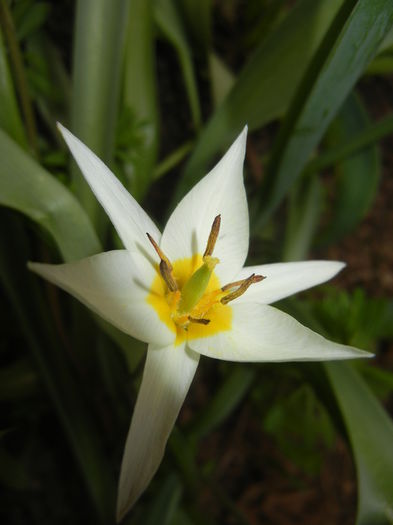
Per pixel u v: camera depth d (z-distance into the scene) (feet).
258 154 0.83
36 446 0.62
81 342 0.48
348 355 0.26
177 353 0.29
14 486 0.54
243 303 0.31
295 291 0.33
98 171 0.28
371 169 0.70
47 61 0.57
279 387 0.61
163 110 0.78
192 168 0.53
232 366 0.63
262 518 0.71
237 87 0.50
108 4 0.38
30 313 0.41
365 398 0.36
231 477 0.73
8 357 0.54
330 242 0.77
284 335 0.29
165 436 0.25
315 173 0.62
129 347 0.33
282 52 0.48
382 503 0.32
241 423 0.75
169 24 0.63
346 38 0.33
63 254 0.32
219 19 0.81
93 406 0.54
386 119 0.53
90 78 0.40
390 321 0.61
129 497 0.23
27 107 0.43
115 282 0.27
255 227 0.55
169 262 0.30
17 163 0.31
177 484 0.50
